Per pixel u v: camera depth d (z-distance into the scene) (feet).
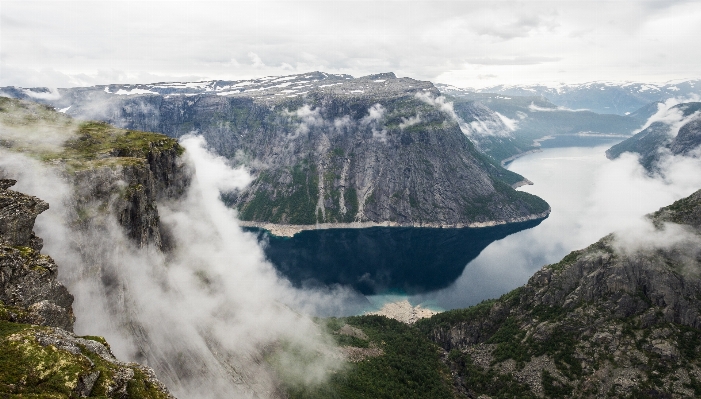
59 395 185.16
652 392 435.12
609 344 485.97
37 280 260.01
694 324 473.26
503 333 583.99
